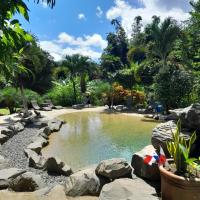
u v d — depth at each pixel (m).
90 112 19.11
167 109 17.11
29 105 20.83
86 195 4.25
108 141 9.77
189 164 3.57
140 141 9.72
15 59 1.99
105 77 32.47
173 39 17.62
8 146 8.85
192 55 18.28
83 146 9.06
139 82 24.00
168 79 17.02
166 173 3.42
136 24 55.19
